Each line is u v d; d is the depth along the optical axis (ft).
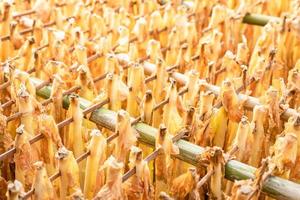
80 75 5.88
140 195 4.87
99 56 6.64
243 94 5.98
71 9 7.92
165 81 6.09
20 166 5.06
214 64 6.46
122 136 5.15
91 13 7.64
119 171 4.64
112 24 7.37
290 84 6.07
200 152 5.14
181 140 5.30
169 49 7.14
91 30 7.43
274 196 4.82
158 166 5.14
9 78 5.92
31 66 6.53
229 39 7.52
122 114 5.10
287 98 6.01
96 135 4.95
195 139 5.52
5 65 6.28
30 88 5.78
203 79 6.37
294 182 4.97
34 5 7.97
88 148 4.99
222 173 5.03
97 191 5.00
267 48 6.98
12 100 5.75
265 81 6.36
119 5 8.21
